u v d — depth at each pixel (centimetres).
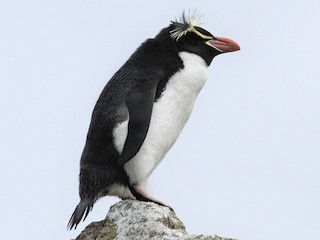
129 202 1233
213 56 1432
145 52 1376
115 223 1216
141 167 1313
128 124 1276
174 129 1359
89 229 1272
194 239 1106
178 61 1370
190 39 1408
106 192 1336
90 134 1313
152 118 1316
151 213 1195
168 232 1146
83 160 1327
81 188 1329
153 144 1322
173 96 1339
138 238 1163
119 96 1304
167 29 1412
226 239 1103
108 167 1303
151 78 1323
